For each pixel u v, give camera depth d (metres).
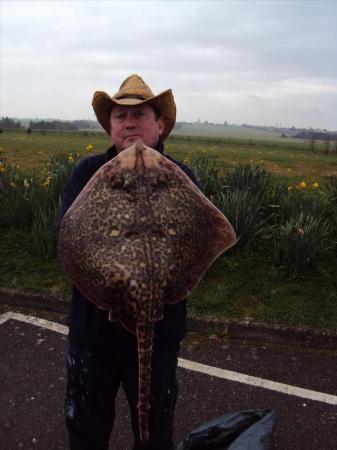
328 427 3.27
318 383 3.79
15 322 4.77
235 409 3.44
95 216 1.72
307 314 4.61
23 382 3.74
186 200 1.82
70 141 33.41
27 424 3.26
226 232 1.89
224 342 4.41
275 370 3.96
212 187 7.01
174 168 1.85
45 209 6.34
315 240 5.30
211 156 20.30
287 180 11.74
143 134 2.28
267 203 6.66
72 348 2.33
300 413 3.41
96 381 2.31
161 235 1.69
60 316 4.93
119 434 3.17
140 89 2.29
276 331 4.41
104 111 2.43
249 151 29.55
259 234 5.84
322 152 33.91
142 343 1.61
